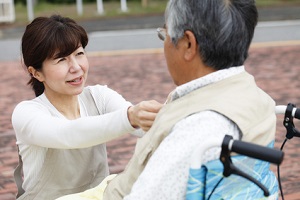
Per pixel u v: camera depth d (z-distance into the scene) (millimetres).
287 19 15852
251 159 1918
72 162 2605
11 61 11195
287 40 12039
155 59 10391
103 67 9820
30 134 2410
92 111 2770
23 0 22797
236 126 1840
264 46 11172
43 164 2555
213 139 1716
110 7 20812
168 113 1896
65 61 2525
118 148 5297
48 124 2361
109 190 2121
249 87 1942
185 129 1810
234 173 1734
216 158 1824
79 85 2576
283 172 4449
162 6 20031
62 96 2639
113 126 2160
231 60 1895
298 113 2162
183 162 1791
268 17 16281
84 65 2576
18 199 2682
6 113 6930
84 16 18438
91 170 2672
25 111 2480
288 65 9172
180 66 1935
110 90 2812
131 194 1835
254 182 1729
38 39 2479
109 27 15969
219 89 1884
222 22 1823
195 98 1876
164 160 1806
